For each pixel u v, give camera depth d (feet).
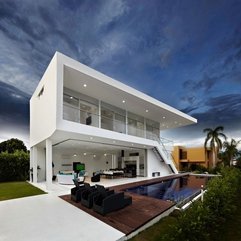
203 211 15.31
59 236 15.74
